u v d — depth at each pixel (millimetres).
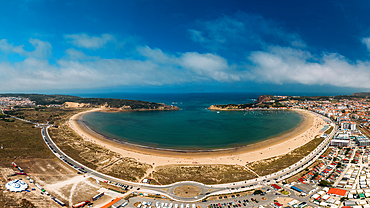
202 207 88688
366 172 117812
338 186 103562
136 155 155750
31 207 85875
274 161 141875
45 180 109500
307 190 100625
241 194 99062
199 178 116625
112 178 115500
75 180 111500
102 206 88938
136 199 94938
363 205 85000
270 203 91125
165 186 107562
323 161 138250
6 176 109312
